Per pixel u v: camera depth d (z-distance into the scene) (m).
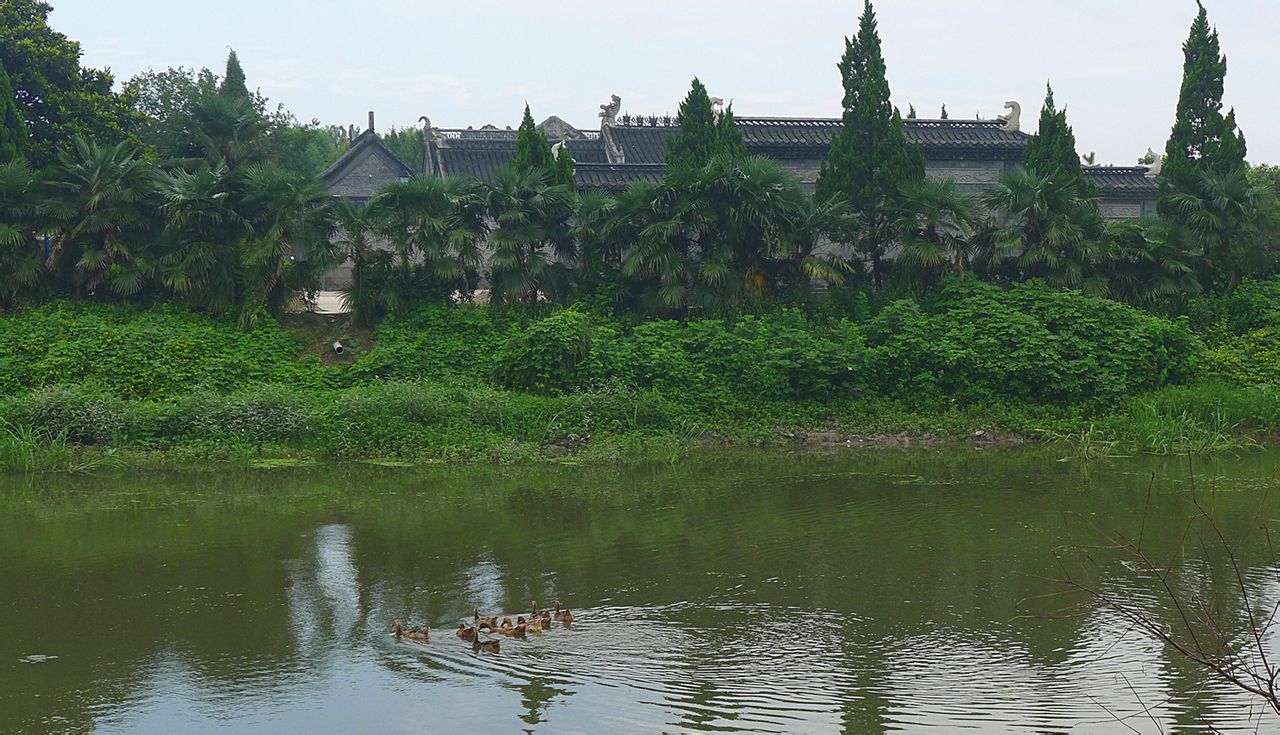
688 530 15.09
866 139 27.66
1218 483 18.14
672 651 10.21
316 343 25.31
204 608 11.66
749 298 26.06
